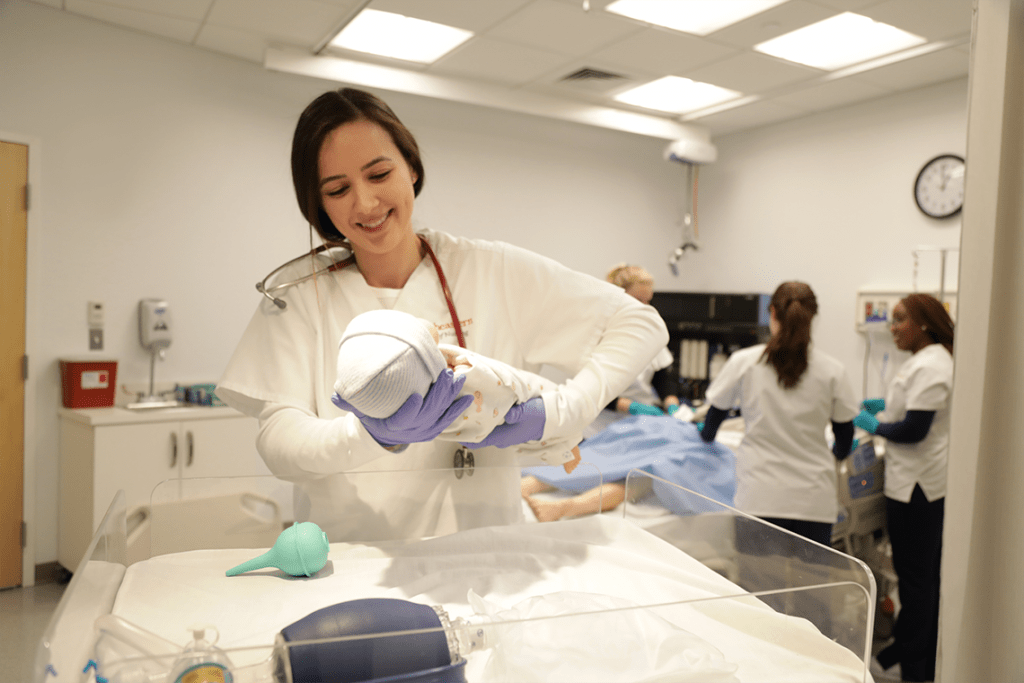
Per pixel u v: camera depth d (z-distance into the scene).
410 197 0.96
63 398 3.13
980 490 0.69
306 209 1.00
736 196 5.11
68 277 3.16
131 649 0.57
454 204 4.33
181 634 0.63
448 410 0.74
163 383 3.41
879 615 2.76
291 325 1.02
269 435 0.94
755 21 3.11
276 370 1.00
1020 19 0.66
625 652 0.59
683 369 4.66
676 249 5.06
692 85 4.05
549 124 4.71
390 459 0.99
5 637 2.56
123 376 3.32
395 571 0.79
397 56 3.62
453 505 0.94
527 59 3.63
